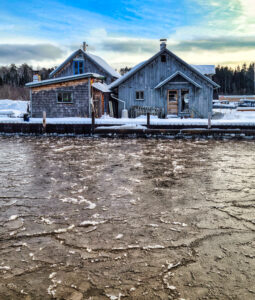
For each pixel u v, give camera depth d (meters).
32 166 9.13
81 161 9.92
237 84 135.00
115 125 18.36
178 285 3.22
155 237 4.33
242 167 8.87
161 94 24.41
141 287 3.19
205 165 9.19
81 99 22.47
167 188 6.77
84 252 3.93
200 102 23.97
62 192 6.50
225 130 16.38
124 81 25.00
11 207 5.61
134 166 9.10
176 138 16.70
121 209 5.46
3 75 119.12
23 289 3.19
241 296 3.03
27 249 4.03
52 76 32.59
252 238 4.28
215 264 3.61
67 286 3.23
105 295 3.07
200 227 4.66
